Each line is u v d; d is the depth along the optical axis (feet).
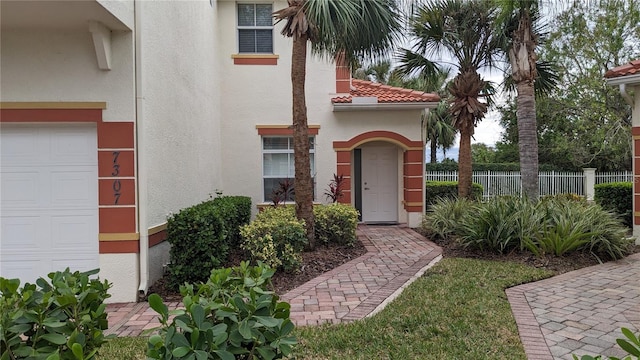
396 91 41.42
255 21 39.99
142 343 13.76
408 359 12.21
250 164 39.60
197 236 20.04
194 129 28.89
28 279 19.57
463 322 14.87
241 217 30.78
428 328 14.39
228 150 39.47
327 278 21.57
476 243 26.05
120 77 19.36
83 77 19.25
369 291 19.30
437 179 61.57
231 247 25.88
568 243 24.26
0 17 17.51
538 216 25.89
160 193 22.07
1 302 7.82
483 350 12.73
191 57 28.09
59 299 8.00
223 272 8.75
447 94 73.51
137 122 19.66
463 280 20.12
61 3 16.06
